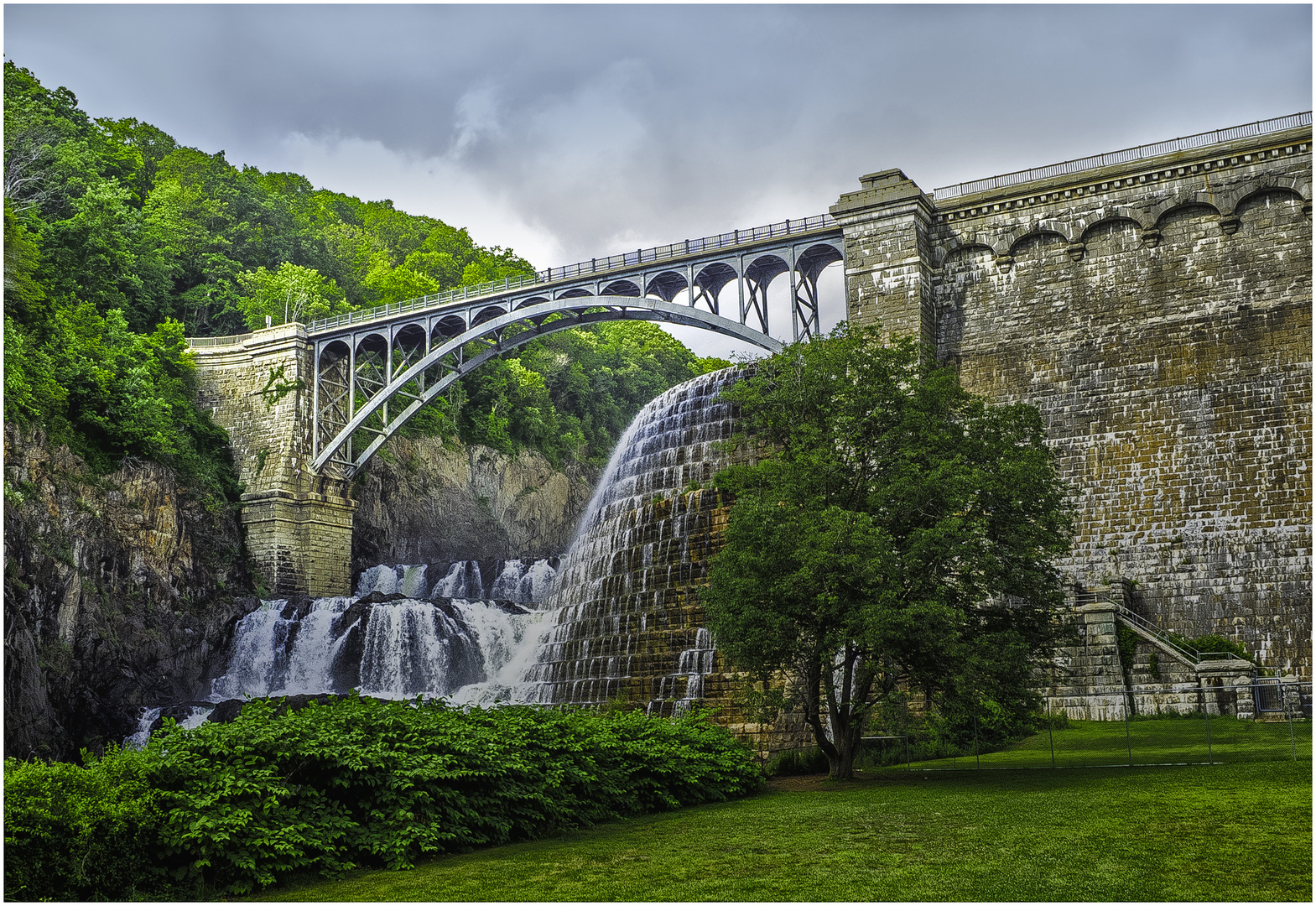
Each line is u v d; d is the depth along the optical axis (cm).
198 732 1570
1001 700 2684
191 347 7581
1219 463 4391
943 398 2916
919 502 2711
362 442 7850
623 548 5469
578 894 1305
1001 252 5072
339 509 7231
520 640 6034
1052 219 4991
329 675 6200
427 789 1636
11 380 5622
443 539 8612
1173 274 4684
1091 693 3647
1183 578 4338
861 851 1551
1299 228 4453
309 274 8688
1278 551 4191
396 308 7181
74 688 5503
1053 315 4909
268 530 6919
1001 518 2777
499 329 6544
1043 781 2411
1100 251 4875
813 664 2831
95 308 7144
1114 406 4662
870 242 5216
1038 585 2720
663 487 5750
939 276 5209
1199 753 2734
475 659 6041
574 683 4984
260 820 1429
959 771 2800
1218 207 4622
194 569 6500
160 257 8331
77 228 7388
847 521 2612
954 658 2567
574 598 5809
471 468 9112
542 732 2023
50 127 7869
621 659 4841
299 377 7212
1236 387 4431
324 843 1460
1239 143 4591
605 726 2309
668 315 5800
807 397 3030
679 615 4769
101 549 5884
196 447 7094
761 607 2734
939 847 1554
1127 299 4762
